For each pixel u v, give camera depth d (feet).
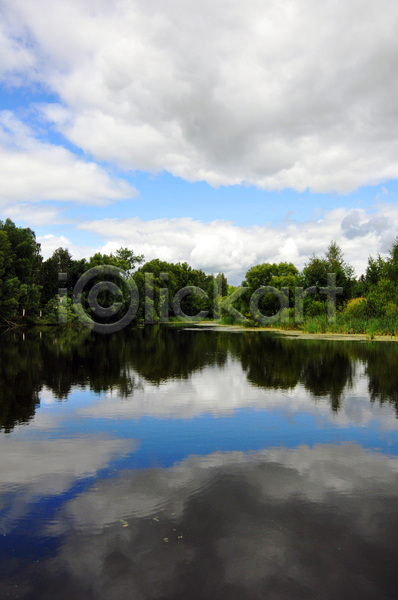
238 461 19.17
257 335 121.19
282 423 25.70
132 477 17.31
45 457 19.80
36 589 10.28
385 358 57.62
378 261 129.18
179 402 31.78
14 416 27.71
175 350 74.84
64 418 27.09
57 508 14.52
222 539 12.45
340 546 12.08
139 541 12.37
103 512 14.20
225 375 44.70
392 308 109.60
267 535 12.67
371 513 14.06
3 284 161.07
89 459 19.49
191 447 21.22
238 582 10.48
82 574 10.85
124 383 40.01
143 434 23.56
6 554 11.78
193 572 10.89
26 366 52.37
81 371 48.08
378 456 19.79
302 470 17.99
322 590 10.19
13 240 182.39
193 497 15.33
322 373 45.24
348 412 28.32
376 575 10.80
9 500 15.19
